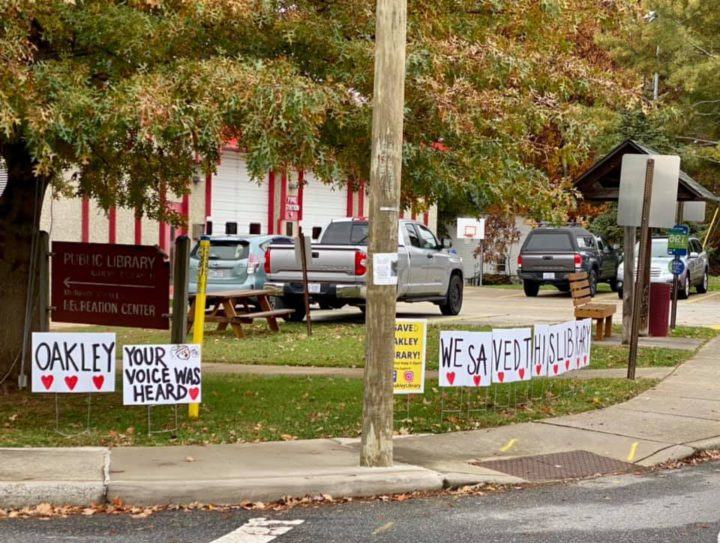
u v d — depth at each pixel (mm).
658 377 13109
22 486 7141
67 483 7242
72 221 25391
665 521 6898
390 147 7965
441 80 9594
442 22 10273
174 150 10805
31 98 8008
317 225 33156
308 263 17547
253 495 7383
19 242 11523
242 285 19828
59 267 11695
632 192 13227
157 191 12984
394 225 8016
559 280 29391
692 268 29766
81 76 8500
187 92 8570
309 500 7461
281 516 7023
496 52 9742
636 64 34375
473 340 10180
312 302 19719
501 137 10539
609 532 6598
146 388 9023
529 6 10359
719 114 34375
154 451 8516
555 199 10648
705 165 35062
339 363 14133
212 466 7984
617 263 33125
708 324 20766
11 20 8195
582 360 11805
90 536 6430
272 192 31688
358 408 10680
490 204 10867
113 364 9039
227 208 30188
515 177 10562
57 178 13039
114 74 9273
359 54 9727
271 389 11758
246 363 14242
